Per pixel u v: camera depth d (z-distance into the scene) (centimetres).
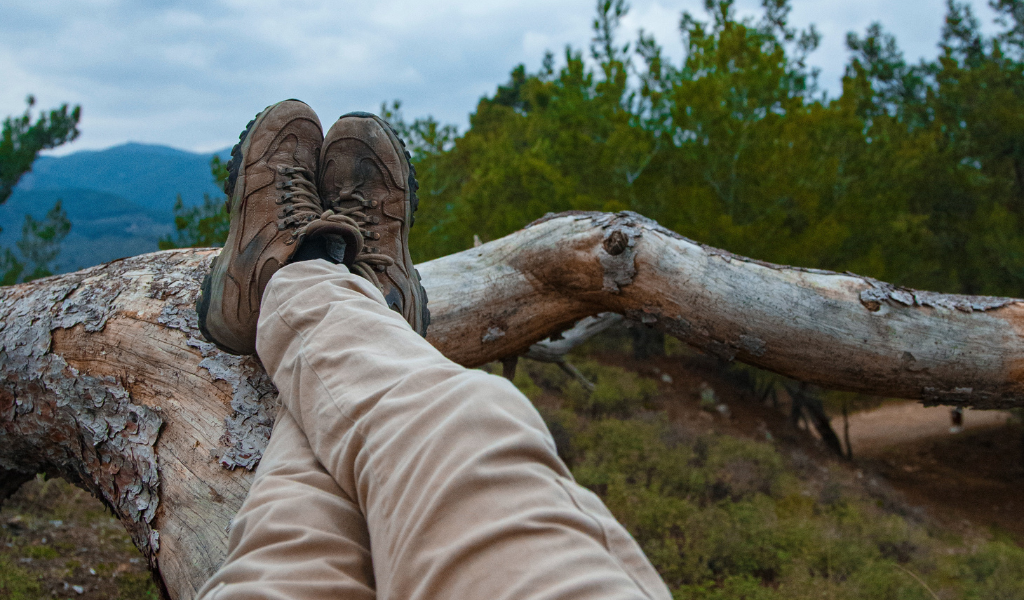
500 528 58
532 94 1362
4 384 195
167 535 141
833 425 1605
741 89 834
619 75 934
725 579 491
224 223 619
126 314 183
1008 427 1348
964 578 580
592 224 229
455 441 69
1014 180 1164
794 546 549
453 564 58
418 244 686
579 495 65
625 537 62
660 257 220
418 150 914
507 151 1053
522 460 66
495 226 810
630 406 929
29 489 405
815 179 806
